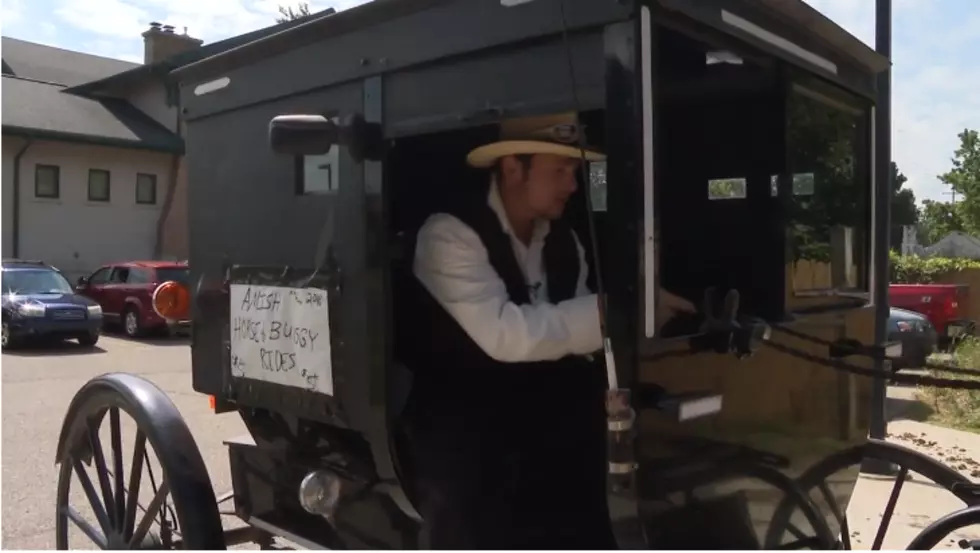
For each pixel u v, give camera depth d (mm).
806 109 2703
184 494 2699
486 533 2596
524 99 1979
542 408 2766
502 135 2605
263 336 2660
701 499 2137
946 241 36469
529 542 2654
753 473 2363
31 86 22953
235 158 2793
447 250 2436
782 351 2416
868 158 3137
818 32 2607
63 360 12992
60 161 21406
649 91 1831
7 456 6621
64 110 22234
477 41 2055
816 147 2775
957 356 10422
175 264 16688
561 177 2580
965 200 32219
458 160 2666
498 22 2014
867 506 5211
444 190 2660
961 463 6461
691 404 1963
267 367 2646
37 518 5086
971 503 2820
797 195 2648
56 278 15445
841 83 2865
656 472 1949
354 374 2338
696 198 2684
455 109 2109
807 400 2678
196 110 2967
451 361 2592
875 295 3201
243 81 2734
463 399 2607
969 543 2518
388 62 2250
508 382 2709
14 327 14047
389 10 2227
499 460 2664
